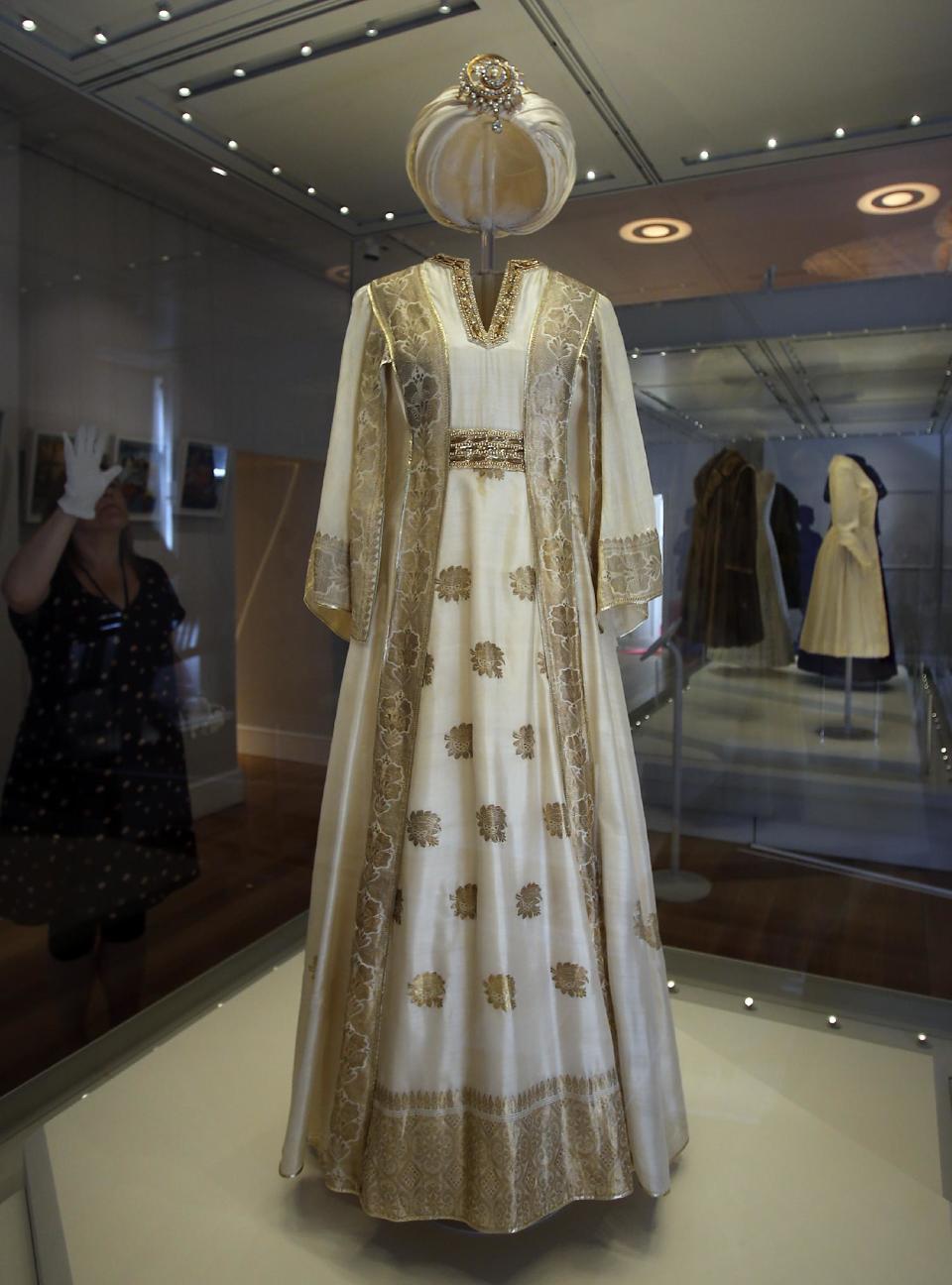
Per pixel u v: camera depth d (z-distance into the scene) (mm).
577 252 2166
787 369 2107
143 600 2277
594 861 1417
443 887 1342
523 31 1642
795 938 2307
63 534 2053
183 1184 1560
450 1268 1359
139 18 1584
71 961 2088
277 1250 1401
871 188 1917
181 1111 1774
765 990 2172
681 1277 1334
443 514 1393
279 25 1598
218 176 2178
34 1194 1536
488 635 1354
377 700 1445
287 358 2553
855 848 2252
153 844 2320
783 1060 1909
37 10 1541
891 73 1669
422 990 1325
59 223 1976
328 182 2203
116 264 2131
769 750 2295
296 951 2514
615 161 1975
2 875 1921
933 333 1967
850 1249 1389
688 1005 2131
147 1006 2232
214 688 2539
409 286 1445
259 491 2637
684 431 2238
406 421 1436
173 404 2326
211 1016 2148
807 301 2053
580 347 1451
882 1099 1781
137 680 2262
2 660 1909
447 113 1391
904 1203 1491
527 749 1361
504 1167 1261
